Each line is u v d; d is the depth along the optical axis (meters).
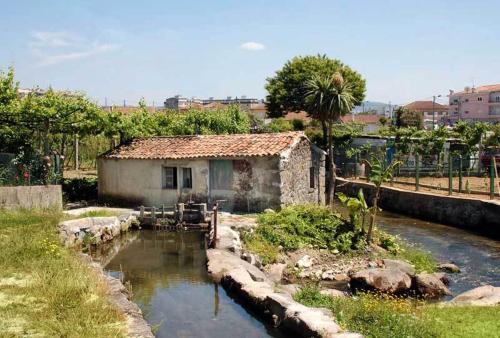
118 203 26.39
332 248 18.67
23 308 9.69
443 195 29.06
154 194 25.42
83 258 14.27
